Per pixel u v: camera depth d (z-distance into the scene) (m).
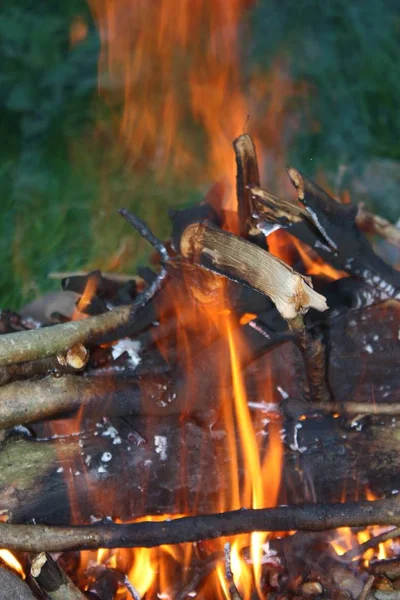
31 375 2.00
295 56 5.45
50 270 3.83
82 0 5.51
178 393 2.03
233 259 1.90
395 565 2.02
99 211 4.21
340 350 2.13
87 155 4.65
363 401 2.10
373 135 4.83
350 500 2.08
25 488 1.96
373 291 2.12
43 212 4.20
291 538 2.07
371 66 5.30
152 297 2.12
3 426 1.94
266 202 2.06
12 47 5.19
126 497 2.01
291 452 2.03
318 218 2.03
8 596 1.83
